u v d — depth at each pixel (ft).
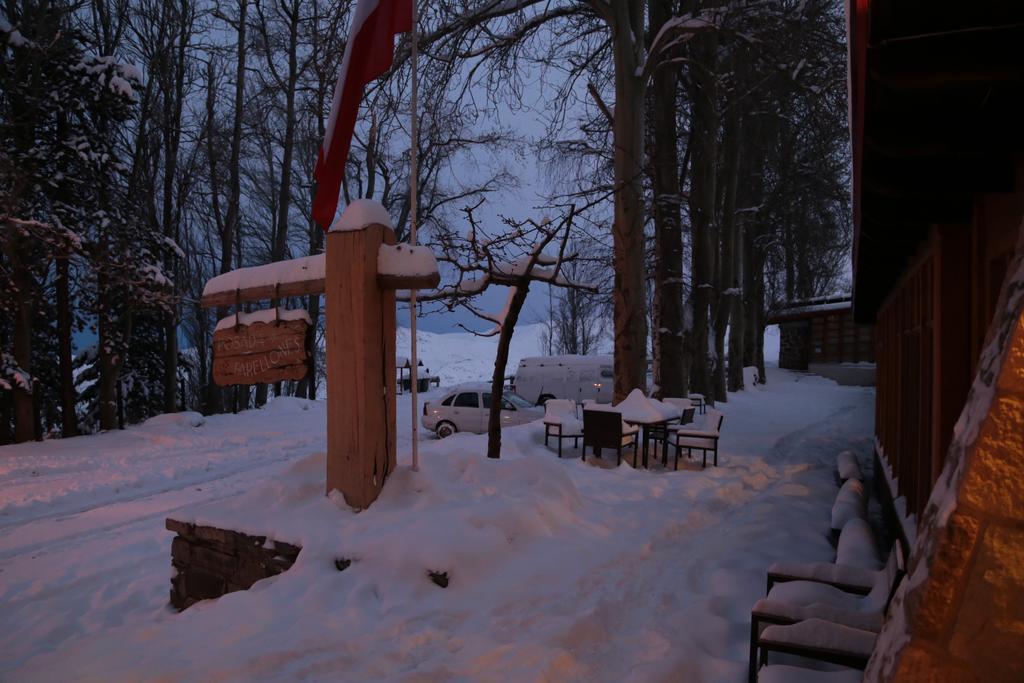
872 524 24.20
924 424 15.67
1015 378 4.37
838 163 77.05
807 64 46.65
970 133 9.32
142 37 84.69
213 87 96.02
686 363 74.54
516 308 25.05
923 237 15.64
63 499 34.01
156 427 63.10
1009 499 4.31
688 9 56.85
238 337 19.52
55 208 59.98
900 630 4.79
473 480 18.98
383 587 13.62
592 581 15.16
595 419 36.91
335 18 44.75
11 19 62.39
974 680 4.34
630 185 46.93
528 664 10.84
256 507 17.47
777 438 49.49
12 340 65.87
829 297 135.95
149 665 10.20
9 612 18.45
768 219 94.99
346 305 16.76
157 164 87.51
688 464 37.73
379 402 17.11
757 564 17.78
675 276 60.75
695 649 12.04
